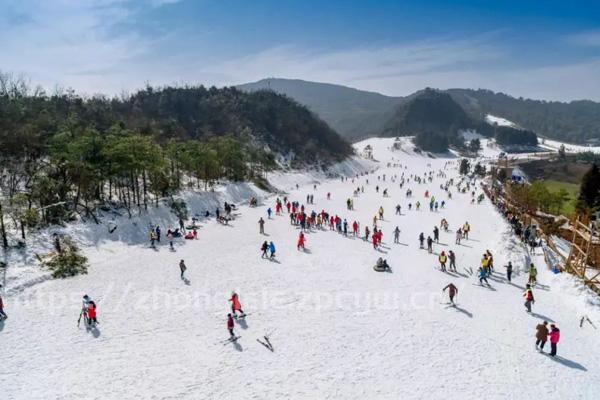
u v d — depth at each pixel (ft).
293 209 160.76
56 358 61.72
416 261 111.24
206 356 63.72
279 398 55.06
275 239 127.13
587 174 192.44
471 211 189.57
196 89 450.30
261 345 67.21
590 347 70.33
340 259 110.32
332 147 440.04
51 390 54.95
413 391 57.47
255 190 203.62
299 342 68.44
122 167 123.85
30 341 65.51
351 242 127.85
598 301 83.15
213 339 68.39
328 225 149.07
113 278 90.58
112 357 62.59
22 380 56.65
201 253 109.70
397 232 130.11
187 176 187.21
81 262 96.12
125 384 56.65
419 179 326.03
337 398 55.52
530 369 63.46
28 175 127.75
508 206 190.19
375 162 512.22
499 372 62.44
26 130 141.28
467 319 78.38
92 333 68.64
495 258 112.98
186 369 60.39
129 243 113.70
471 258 114.93
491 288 93.76
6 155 134.62
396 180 333.21
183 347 65.82
